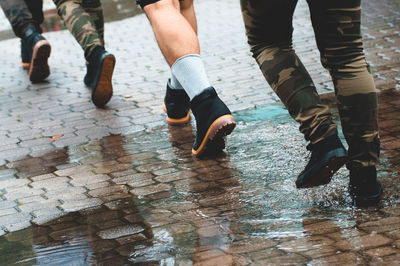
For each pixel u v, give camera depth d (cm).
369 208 316
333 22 293
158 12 394
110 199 377
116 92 630
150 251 299
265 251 283
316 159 306
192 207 348
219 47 770
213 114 397
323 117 303
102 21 615
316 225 304
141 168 424
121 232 326
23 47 755
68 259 301
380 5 897
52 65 772
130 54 786
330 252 275
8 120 573
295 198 341
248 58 706
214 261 280
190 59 394
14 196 399
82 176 422
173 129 503
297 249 281
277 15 309
